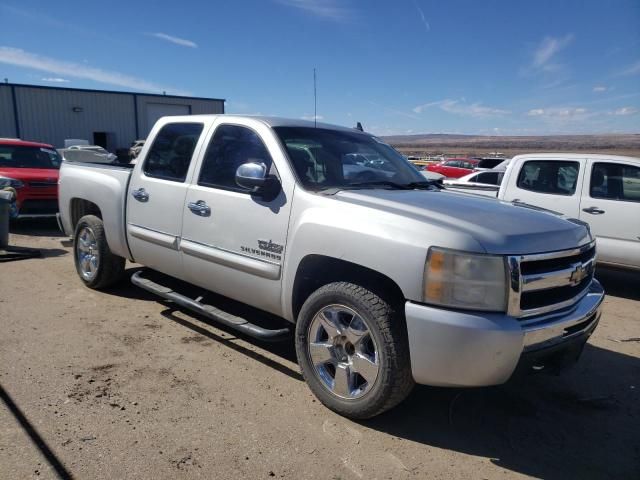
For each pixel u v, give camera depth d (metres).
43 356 4.06
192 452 2.91
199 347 4.37
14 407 3.28
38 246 8.38
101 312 5.12
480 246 2.82
